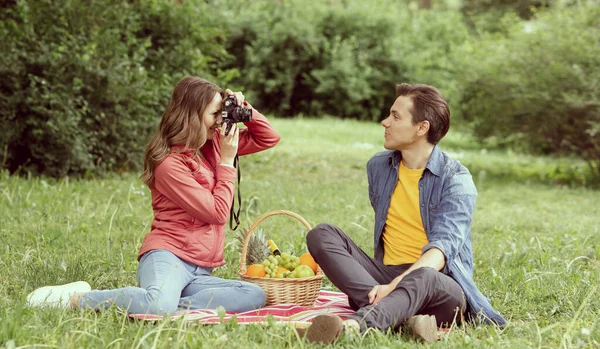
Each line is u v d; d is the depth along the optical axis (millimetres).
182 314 3883
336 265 3973
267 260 4395
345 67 21109
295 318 3844
